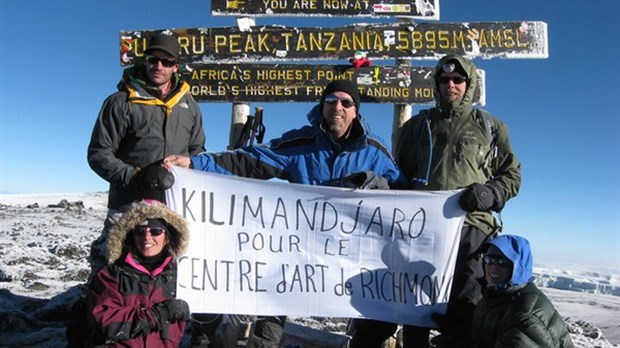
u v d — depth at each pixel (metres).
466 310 4.09
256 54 6.35
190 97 4.57
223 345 4.37
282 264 4.21
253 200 4.21
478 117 4.23
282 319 4.29
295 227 4.23
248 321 4.32
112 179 4.09
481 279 4.07
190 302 4.07
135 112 4.22
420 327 4.41
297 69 6.31
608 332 8.83
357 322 4.51
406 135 4.53
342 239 4.25
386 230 4.22
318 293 4.22
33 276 8.48
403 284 4.22
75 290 6.68
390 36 6.25
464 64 4.13
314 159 4.24
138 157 4.24
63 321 6.20
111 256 3.48
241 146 5.68
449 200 4.11
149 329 3.36
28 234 14.74
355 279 4.23
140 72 4.35
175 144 4.35
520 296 3.49
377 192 4.16
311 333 4.85
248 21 6.37
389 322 4.38
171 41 4.29
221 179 4.18
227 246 4.18
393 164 4.35
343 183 4.16
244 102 6.41
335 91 4.07
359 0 6.27
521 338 3.33
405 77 6.22
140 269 3.49
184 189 4.13
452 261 4.15
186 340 5.40
